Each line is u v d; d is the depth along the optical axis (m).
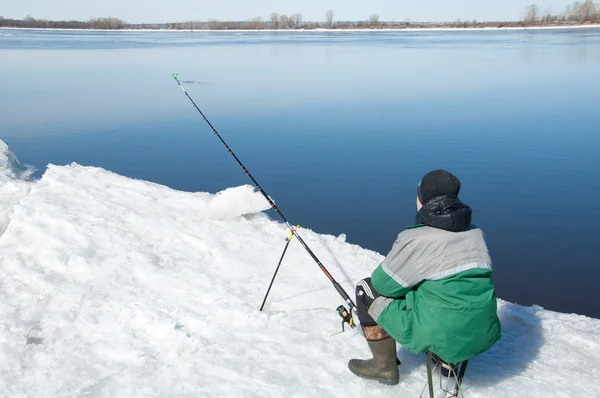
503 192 11.91
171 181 13.00
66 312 3.97
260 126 19.25
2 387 3.19
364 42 84.62
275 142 16.84
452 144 16.28
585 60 43.44
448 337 2.75
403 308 2.93
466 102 23.98
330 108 22.80
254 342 3.72
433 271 2.76
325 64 43.12
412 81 32.03
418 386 3.29
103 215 5.38
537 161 14.24
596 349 3.79
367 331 3.17
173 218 5.66
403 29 187.00
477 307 2.74
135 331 3.81
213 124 19.64
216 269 4.79
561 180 12.61
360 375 3.34
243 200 5.96
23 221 5.07
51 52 56.50
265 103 24.12
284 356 3.56
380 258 5.48
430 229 2.79
